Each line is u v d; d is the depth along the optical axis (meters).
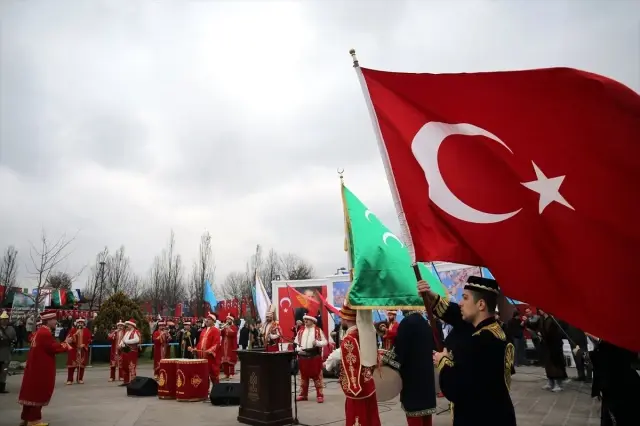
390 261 5.26
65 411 10.19
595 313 3.18
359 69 4.24
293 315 20.84
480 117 3.76
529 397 10.73
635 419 4.23
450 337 3.76
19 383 15.24
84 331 15.98
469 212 3.66
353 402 5.42
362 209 5.75
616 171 3.30
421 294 3.66
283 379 8.52
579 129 3.44
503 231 3.53
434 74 3.97
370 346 5.40
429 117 3.94
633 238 3.19
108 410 10.28
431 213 3.83
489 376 3.19
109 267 40.88
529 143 3.58
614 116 3.35
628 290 3.14
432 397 5.15
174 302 41.81
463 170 3.76
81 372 15.64
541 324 11.86
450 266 16.75
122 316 24.61
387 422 8.67
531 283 3.37
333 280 20.47
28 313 26.00
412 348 5.18
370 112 4.15
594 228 3.29
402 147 3.99
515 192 3.57
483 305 3.44
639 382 4.32
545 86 3.57
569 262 3.30
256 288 18.42
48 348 8.47
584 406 9.59
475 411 3.16
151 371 19.83
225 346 16.34
